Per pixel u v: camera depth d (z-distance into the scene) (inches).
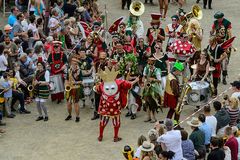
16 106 795.4
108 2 1323.8
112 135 714.8
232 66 956.0
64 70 804.0
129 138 704.4
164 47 1000.2
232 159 590.2
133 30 928.3
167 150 557.6
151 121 748.0
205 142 622.2
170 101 710.5
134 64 746.2
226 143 591.8
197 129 599.8
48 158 655.8
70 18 954.1
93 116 765.9
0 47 791.1
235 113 662.5
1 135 713.0
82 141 699.4
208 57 771.4
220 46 799.7
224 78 871.7
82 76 758.5
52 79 802.2
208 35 1091.3
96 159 652.7
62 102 818.8
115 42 824.3
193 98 753.0
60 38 920.3
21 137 708.7
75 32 944.3
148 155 539.8
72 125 745.0
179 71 710.5
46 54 868.6
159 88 730.2
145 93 732.0
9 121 753.6
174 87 701.3
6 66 791.1
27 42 880.3
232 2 1339.8
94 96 761.0
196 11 933.2
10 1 1168.2
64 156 660.7
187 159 568.1
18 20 917.8
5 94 745.0
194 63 819.4
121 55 753.6
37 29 916.0
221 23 895.1
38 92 743.1
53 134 718.5
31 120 757.9
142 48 804.0
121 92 685.3
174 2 1301.7
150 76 727.7
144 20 1178.6
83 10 1029.8
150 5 1294.3
